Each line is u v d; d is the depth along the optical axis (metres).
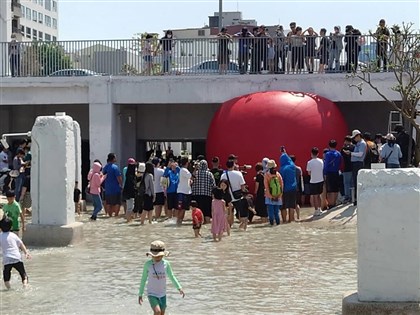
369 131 30.88
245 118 26.61
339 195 24.11
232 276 14.70
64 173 18.77
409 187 10.42
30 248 18.31
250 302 12.55
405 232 10.40
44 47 30.27
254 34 29.89
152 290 10.48
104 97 29.58
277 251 17.56
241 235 20.17
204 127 32.75
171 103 29.86
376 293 10.51
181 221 23.03
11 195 17.02
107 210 25.02
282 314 11.73
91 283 14.19
